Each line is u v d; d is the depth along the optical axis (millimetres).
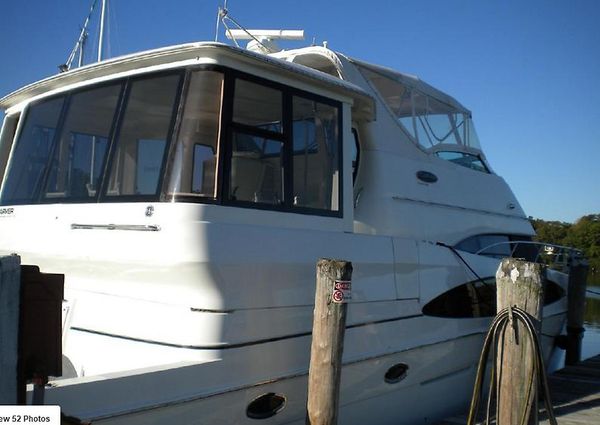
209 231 3465
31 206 4410
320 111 4516
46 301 2521
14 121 5402
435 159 6473
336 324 3648
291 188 4172
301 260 3973
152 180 3746
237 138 3844
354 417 4504
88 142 4262
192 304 3486
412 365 4953
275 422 3875
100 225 3844
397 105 6316
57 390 2824
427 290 5113
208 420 3441
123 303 3779
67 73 4457
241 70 3922
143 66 4070
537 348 4398
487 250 6660
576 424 5234
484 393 6031
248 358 3629
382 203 5574
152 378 3180
